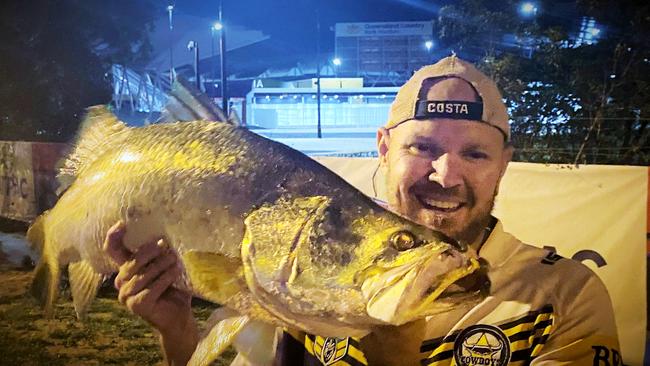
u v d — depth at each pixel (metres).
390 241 1.40
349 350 1.89
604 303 1.85
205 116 1.81
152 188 1.75
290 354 2.00
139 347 6.48
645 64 7.57
